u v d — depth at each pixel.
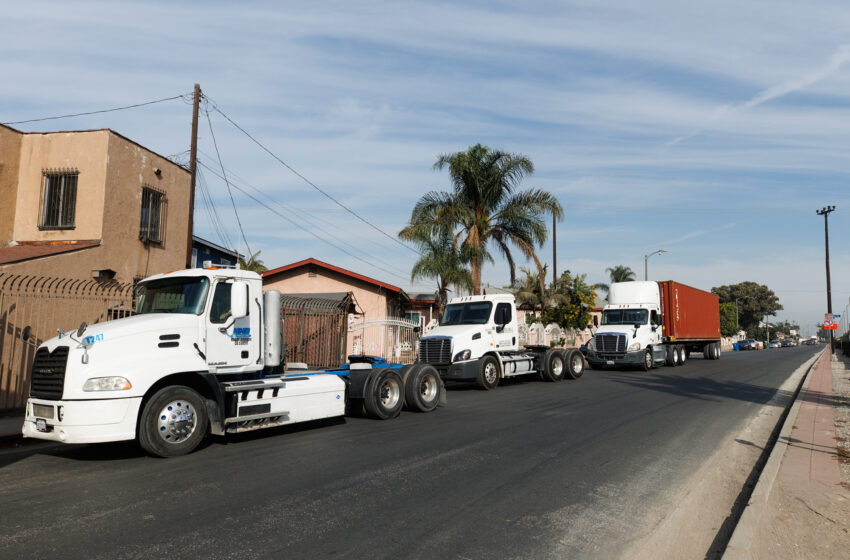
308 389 9.20
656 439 8.75
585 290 34.44
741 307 106.31
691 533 4.89
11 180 14.34
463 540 4.55
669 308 25.27
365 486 6.05
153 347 7.44
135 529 4.73
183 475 6.50
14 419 10.01
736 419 10.83
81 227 14.04
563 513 5.25
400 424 10.13
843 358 34.66
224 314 8.29
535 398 14.05
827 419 10.32
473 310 16.89
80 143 14.31
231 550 4.30
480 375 15.80
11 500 5.54
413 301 30.83
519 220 26.98
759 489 5.80
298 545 4.41
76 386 6.87
